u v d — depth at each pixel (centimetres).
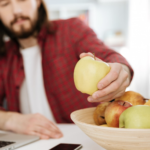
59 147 54
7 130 81
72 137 67
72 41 115
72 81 116
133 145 39
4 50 129
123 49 317
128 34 314
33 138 63
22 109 130
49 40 119
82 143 60
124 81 52
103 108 55
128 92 57
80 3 335
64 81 116
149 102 50
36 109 125
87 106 116
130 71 69
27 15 111
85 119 57
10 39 130
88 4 331
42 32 118
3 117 83
